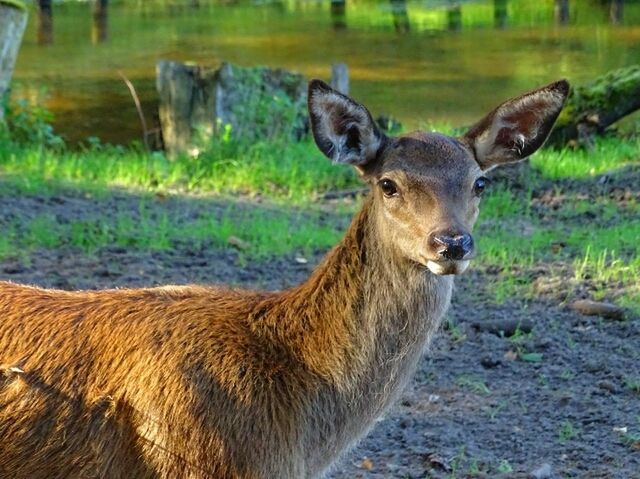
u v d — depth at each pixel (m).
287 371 6.61
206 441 6.39
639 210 15.83
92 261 12.48
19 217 13.93
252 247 13.41
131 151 20.34
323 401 6.62
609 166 18.48
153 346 6.57
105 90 25.84
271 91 19.59
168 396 6.44
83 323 6.74
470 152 6.95
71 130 22.42
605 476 8.62
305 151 18.31
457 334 11.13
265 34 35.12
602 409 9.69
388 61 30.59
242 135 18.78
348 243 6.75
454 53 31.78
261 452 6.43
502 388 10.12
